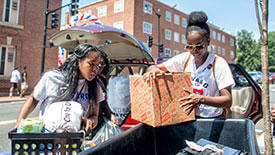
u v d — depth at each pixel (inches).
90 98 60.2
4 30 458.3
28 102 53.7
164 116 44.9
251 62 1517.0
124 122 89.9
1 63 469.1
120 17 917.2
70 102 46.8
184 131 48.6
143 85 47.3
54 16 442.6
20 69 490.9
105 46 137.6
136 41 118.0
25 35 497.7
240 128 42.6
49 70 55.8
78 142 39.5
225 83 53.4
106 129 74.9
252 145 38.8
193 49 54.2
